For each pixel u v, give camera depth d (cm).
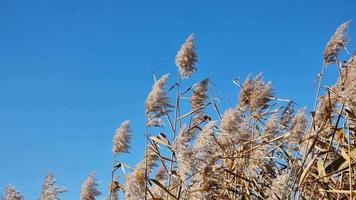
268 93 475
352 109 407
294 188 393
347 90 404
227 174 427
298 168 409
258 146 429
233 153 421
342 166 387
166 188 403
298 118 446
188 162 384
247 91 486
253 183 426
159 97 438
